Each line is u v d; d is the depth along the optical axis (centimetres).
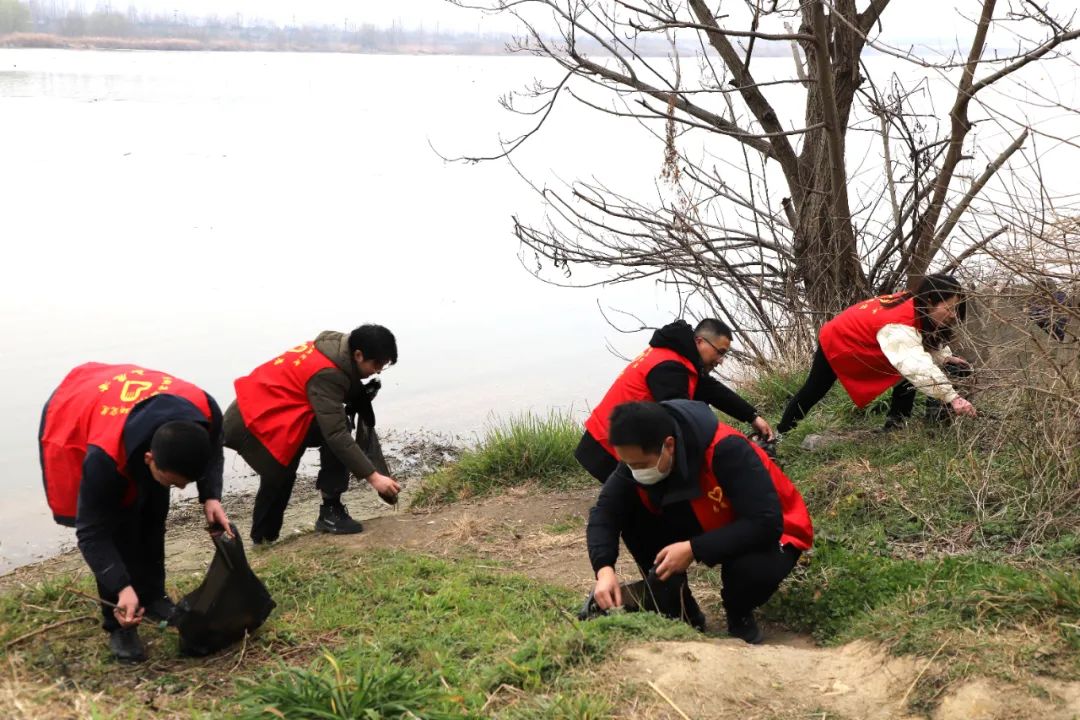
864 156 1011
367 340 659
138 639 475
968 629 397
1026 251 536
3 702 393
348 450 653
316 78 7844
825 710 368
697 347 640
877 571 512
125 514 465
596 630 421
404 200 2706
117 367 482
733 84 986
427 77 7969
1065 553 495
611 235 1265
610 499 466
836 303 947
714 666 390
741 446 448
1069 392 539
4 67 7906
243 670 457
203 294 1622
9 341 1298
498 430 891
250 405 666
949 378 636
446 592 542
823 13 834
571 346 1418
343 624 507
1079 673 361
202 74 8081
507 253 2094
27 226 2134
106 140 3566
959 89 611
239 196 2658
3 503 862
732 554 438
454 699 378
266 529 700
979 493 564
